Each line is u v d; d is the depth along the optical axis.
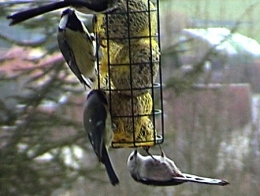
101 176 9.91
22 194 9.17
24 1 8.96
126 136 5.24
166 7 10.96
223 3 11.12
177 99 10.52
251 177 10.48
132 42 5.19
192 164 10.52
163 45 10.58
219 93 10.74
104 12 4.81
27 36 9.19
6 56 9.20
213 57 10.74
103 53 5.22
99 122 4.93
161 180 5.26
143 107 5.26
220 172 10.52
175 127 10.53
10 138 9.16
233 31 10.71
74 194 10.01
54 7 4.59
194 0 11.10
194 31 10.87
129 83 5.17
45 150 9.24
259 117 10.79
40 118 9.21
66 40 5.23
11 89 9.22
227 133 10.64
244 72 11.00
